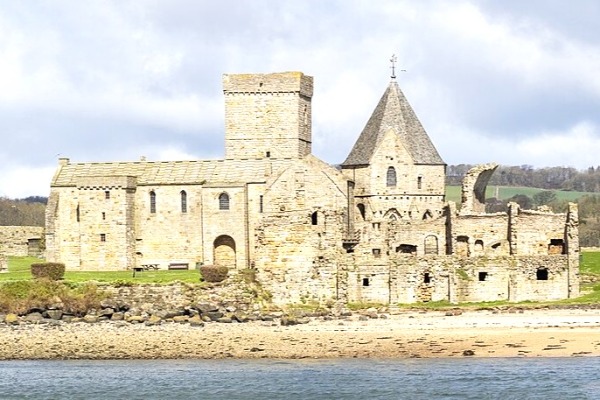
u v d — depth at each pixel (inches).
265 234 5940.0
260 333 5172.2
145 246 7190.0
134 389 4261.8
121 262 7106.3
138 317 5551.2
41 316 5605.3
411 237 6747.1
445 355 4687.5
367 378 4315.9
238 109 7647.6
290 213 5925.2
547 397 4035.4
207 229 7091.5
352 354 4744.1
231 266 7066.9
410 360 4621.1
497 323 5280.5
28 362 4795.8
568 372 4357.8
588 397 4030.5
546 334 4987.7
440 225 6747.1
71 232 7224.4
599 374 4320.9
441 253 6688.0
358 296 6003.9
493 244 6609.3
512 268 6141.7
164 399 4124.0
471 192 7066.9
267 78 7618.1
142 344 5014.8
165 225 7165.4
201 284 5807.1
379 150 7253.9
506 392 4094.5
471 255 6294.3
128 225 7121.1
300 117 7652.6
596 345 4778.5
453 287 6067.9
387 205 7239.2
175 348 4928.6
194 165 7263.8
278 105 7623.0
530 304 5880.9
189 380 4370.1
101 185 7121.1
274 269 5930.1
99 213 7135.8
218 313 5580.7
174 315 5580.7
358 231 6363.2
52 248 7229.3
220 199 7091.5
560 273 6200.8
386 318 5521.7
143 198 7194.9
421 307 5876.0
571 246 6235.2
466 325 5241.1
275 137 7623.0
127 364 4702.3
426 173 7298.2
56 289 5713.6
